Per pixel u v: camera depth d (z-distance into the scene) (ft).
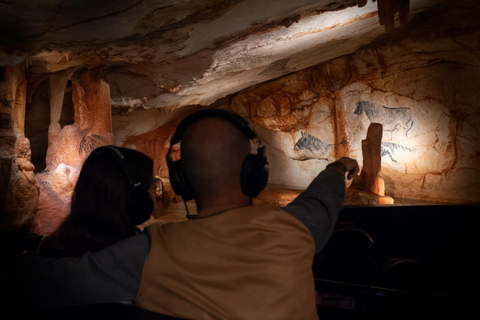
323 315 3.26
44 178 17.85
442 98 25.18
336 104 30.99
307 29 16.65
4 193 13.64
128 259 2.86
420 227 5.93
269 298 2.64
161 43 13.93
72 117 26.50
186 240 2.83
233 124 3.13
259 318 2.61
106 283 2.82
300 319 2.71
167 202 27.53
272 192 29.68
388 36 24.73
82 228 3.50
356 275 4.37
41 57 14.02
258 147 3.24
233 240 2.78
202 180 3.08
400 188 28.86
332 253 4.39
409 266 4.20
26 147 14.93
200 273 2.71
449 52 23.54
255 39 16.34
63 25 10.79
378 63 27.37
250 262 2.71
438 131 25.94
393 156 28.73
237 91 33.88
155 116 34.35
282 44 18.69
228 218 2.87
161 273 2.76
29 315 2.97
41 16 9.94
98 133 18.66
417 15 20.99
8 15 9.66
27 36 11.19
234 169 3.08
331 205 3.41
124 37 12.65
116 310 2.80
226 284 2.67
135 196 3.55
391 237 5.98
